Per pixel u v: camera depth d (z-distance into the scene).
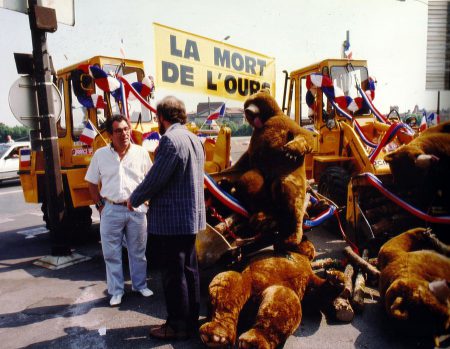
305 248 3.88
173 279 2.99
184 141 2.91
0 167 13.47
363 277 3.78
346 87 6.66
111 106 5.45
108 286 3.82
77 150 5.98
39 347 3.06
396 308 2.84
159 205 2.95
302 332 3.15
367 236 4.32
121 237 3.77
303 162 3.74
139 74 6.16
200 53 5.36
